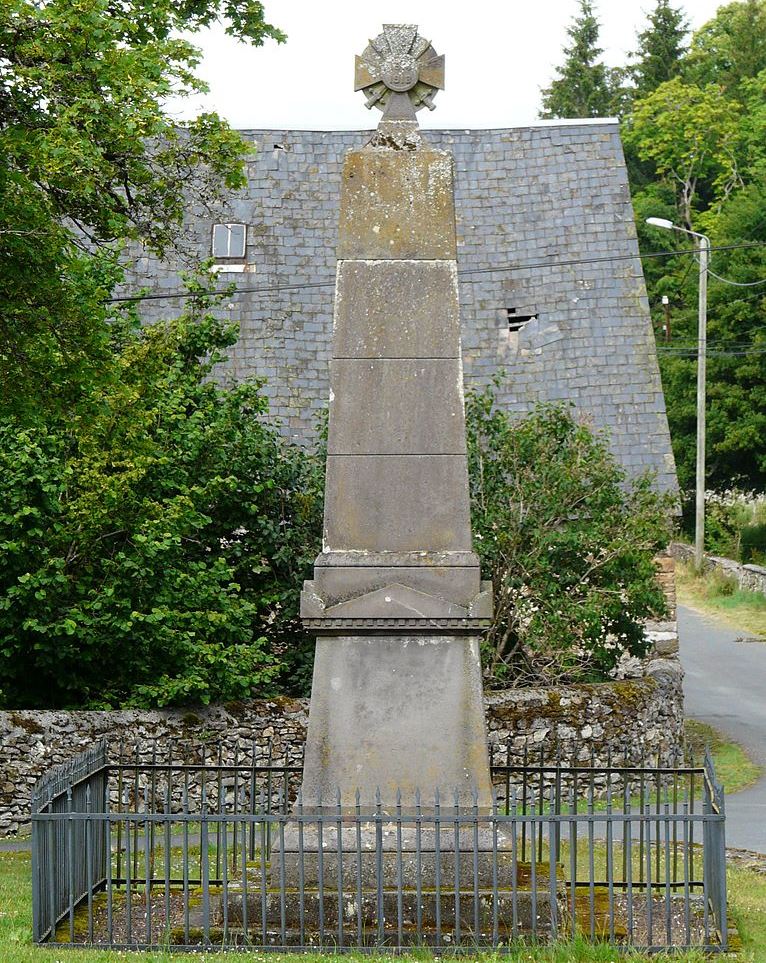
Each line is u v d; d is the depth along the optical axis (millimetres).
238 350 26750
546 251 28078
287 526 21438
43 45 13773
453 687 10844
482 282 27984
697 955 9711
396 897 10320
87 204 15094
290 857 10719
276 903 10367
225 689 19281
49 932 10258
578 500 21578
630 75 64625
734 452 51250
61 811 10719
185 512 18984
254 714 19172
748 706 27156
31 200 13836
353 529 11016
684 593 43375
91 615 18656
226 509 21250
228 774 18812
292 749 19094
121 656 19109
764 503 49531
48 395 15000
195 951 9906
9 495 18359
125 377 17047
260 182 28453
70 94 14016
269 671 19531
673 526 24125
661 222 41969
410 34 11531
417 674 10875
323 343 27062
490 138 29250
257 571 21203
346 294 11203
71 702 19359
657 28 63406
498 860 10648
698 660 32812
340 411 11102
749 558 47219
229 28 16203
